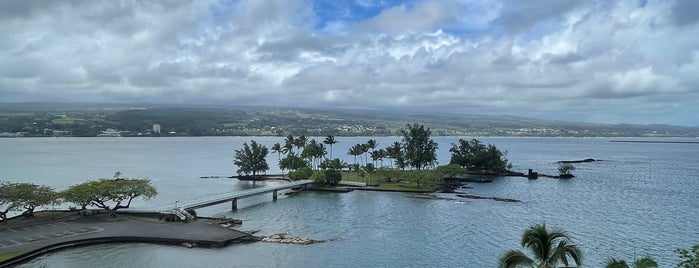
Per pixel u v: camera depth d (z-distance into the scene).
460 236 106.38
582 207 145.25
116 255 87.56
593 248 96.25
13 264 80.00
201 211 137.62
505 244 99.25
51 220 109.94
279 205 150.38
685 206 148.00
